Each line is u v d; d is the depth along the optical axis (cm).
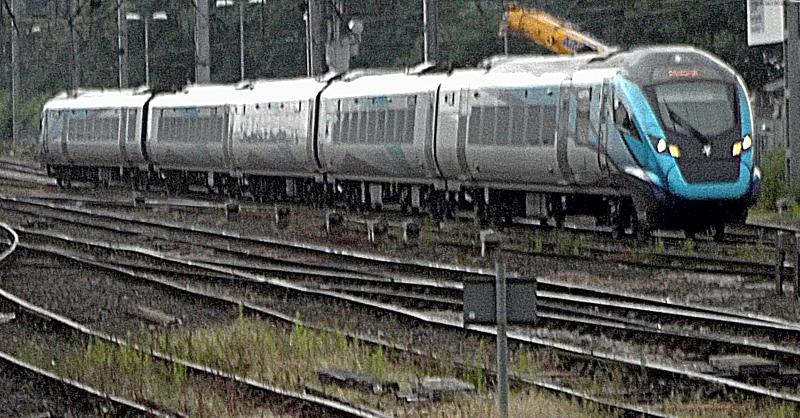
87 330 4834
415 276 6425
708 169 7206
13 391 3847
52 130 15025
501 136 8319
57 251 7525
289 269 6700
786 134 9431
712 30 15388
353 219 9281
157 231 8856
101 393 3662
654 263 6494
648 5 15225
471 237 7912
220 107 12044
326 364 4162
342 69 11412
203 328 4959
